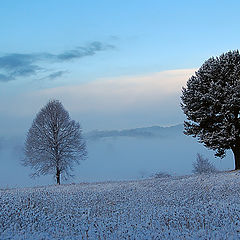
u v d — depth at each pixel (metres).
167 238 10.82
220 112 31.31
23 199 18.47
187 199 19.22
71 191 23.64
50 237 11.44
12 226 12.70
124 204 18.62
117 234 11.73
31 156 37.31
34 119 37.94
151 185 25.55
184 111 34.47
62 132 38.22
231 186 22.25
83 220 14.62
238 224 12.04
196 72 34.38
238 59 32.62
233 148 33.00
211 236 10.58
